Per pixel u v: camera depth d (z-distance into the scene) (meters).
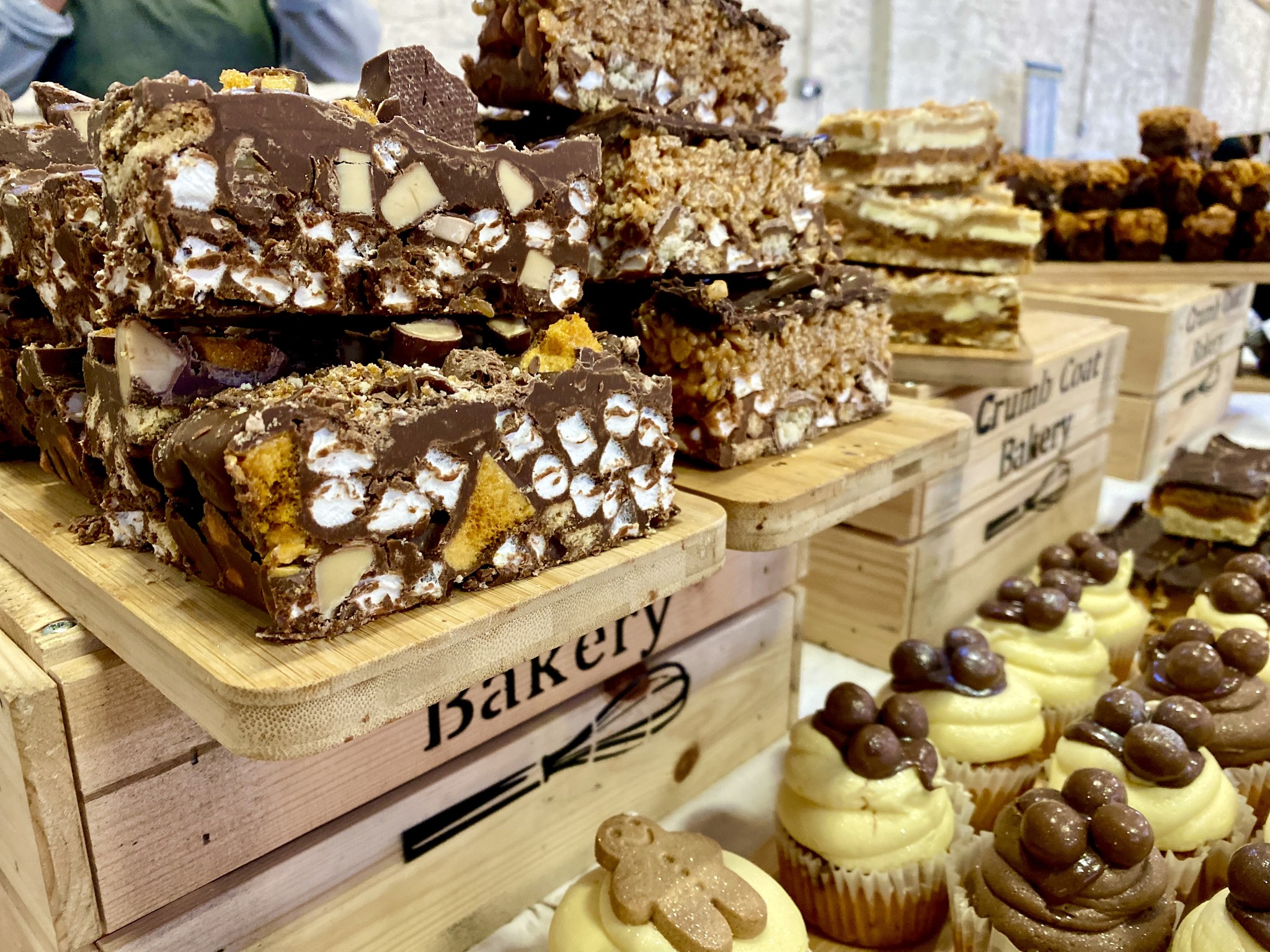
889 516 0.45
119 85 0.21
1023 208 0.46
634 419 0.25
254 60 0.38
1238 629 0.36
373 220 0.22
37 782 0.22
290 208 0.21
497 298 0.25
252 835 0.25
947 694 0.35
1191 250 0.66
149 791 0.23
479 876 0.31
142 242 0.20
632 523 0.26
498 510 0.22
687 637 0.36
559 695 0.32
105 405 0.23
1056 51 1.19
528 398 0.22
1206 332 0.73
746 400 0.33
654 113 0.31
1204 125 0.67
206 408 0.21
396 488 0.20
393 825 0.28
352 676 0.19
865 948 0.32
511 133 0.34
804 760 0.31
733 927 0.24
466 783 0.30
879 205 0.47
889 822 0.30
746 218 0.34
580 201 0.26
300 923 0.26
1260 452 0.54
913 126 0.47
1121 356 0.60
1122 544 0.52
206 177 0.19
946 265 0.47
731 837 0.36
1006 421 0.50
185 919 0.24
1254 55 1.65
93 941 0.23
